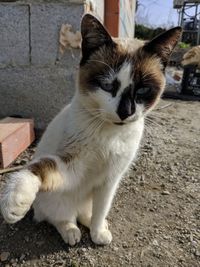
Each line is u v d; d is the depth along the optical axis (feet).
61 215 0.84
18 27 1.32
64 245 0.83
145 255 0.82
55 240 0.85
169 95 2.59
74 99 0.81
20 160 1.19
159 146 1.45
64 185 0.75
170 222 0.94
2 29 1.32
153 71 0.75
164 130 1.68
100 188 0.83
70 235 0.83
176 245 0.86
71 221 0.87
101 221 0.84
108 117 0.71
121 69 0.71
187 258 0.81
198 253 0.83
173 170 1.24
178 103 2.40
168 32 0.76
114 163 0.79
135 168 1.23
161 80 0.77
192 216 0.97
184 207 1.01
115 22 2.28
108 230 0.87
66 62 1.35
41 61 1.36
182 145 1.50
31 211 0.94
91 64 0.75
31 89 1.40
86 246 0.83
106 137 0.75
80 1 1.27
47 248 0.82
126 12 3.24
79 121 0.75
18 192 0.63
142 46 0.77
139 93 0.73
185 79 2.59
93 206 0.84
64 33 1.31
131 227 0.91
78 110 0.77
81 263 0.78
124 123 0.72
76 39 1.31
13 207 0.62
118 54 0.74
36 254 0.80
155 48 0.77
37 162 0.71
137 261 0.80
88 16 0.74
